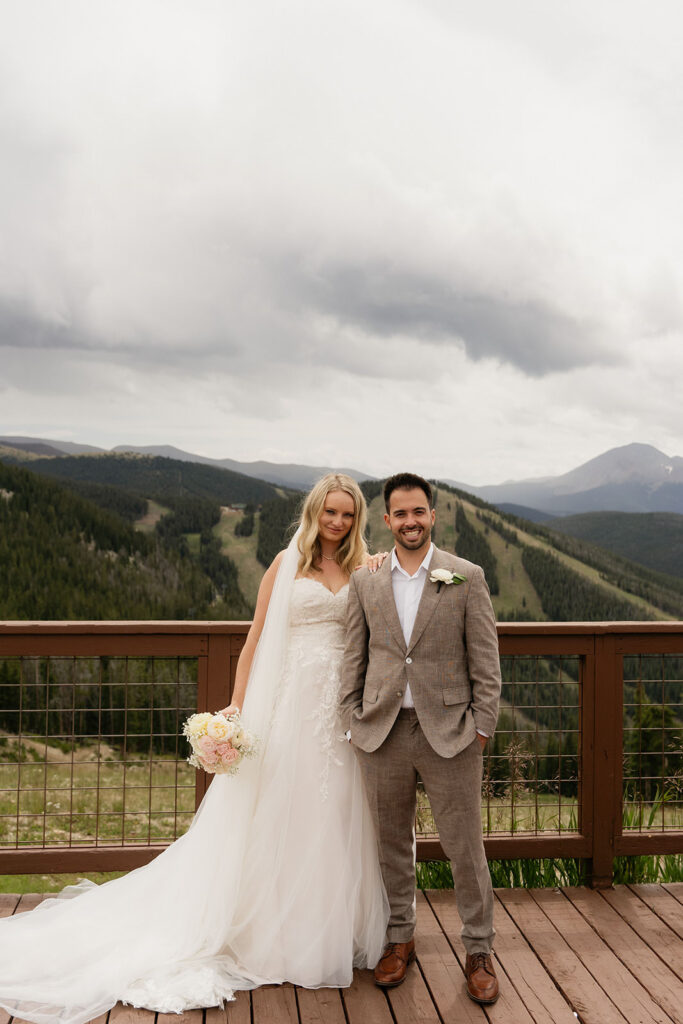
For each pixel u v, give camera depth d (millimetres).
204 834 2977
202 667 3506
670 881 3824
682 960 3006
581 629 3629
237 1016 2613
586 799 3658
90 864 3426
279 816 2885
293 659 2977
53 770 9656
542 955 3037
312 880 2840
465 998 2727
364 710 2752
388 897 2893
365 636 2850
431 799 2746
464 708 2680
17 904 3414
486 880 2781
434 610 2688
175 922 2943
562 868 3848
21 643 3385
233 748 2785
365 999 2721
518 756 3650
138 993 2678
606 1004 2695
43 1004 2639
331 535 3051
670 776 3781
